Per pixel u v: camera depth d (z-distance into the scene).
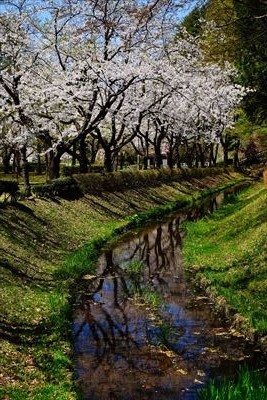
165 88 29.66
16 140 25.47
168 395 8.54
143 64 25.61
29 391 8.20
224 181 53.28
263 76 22.19
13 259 15.33
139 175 37.94
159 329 11.70
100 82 25.36
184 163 76.38
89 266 17.38
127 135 44.91
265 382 8.66
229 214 25.38
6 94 26.73
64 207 25.11
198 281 15.28
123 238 23.78
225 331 11.38
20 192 24.55
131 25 16.56
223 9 13.14
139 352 10.41
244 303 12.10
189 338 11.07
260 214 19.30
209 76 35.28
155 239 23.48
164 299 14.01
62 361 9.62
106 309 13.28
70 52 26.52
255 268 13.98
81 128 29.02
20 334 10.52
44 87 26.34
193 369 9.53
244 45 16.22
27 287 13.64
